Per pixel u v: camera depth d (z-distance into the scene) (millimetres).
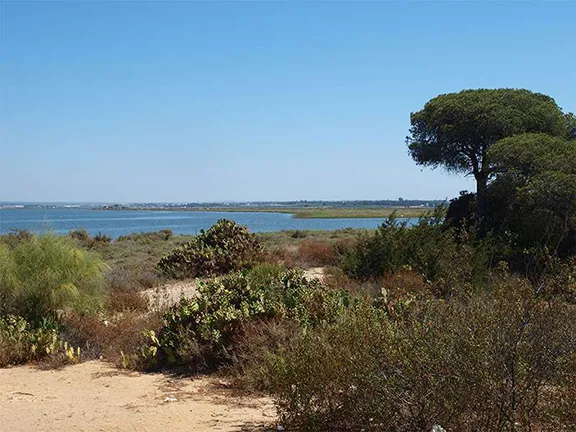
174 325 8492
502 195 19531
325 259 19234
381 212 136000
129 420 5707
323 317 8094
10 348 8484
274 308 8266
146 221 101000
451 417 4066
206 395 6777
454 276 7949
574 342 4090
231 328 8102
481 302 4594
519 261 13750
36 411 6094
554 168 17859
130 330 9320
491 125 21344
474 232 14609
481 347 3936
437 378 4125
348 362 4770
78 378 7629
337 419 4906
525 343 3992
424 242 14078
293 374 5090
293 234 39000
